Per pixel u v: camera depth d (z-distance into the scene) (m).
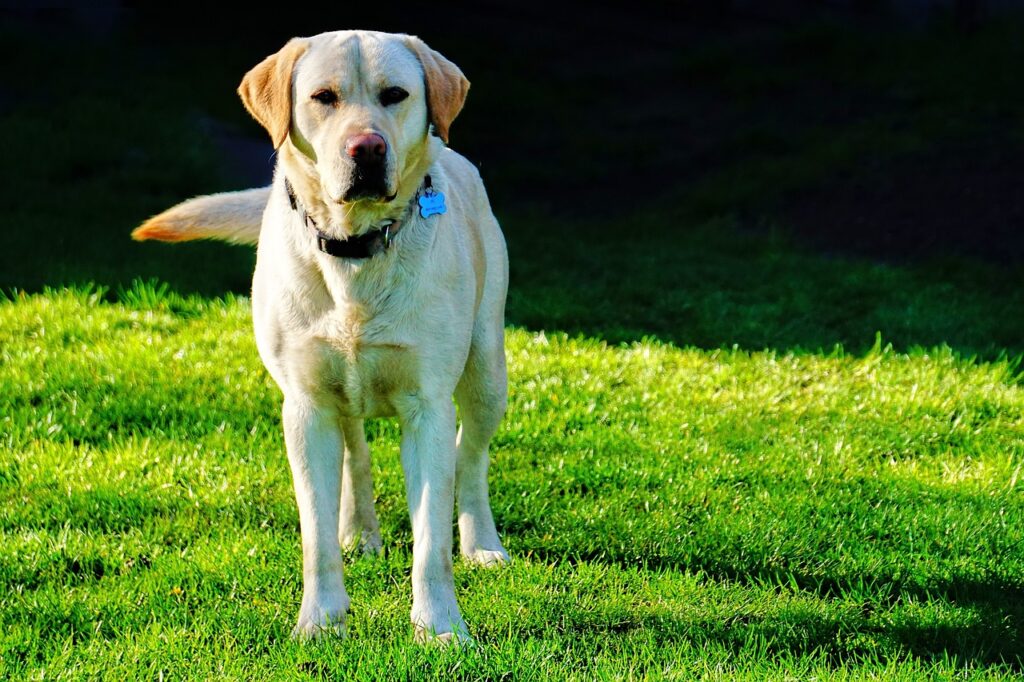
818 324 9.77
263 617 4.73
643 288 10.62
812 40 20.83
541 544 5.63
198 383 7.49
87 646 4.49
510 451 6.71
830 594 5.29
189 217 5.56
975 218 12.61
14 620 4.69
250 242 5.70
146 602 4.83
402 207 4.48
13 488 5.93
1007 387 8.00
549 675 4.28
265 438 6.73
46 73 17.03
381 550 5.45
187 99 16.83
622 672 4.31
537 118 19.02
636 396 7.70
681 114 18.91
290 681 4.19
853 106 17.84
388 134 4.30
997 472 6.62
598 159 16.98
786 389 8.02
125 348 8.02
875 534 5.87
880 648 4.64
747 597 5.09
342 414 4.80
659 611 4.92
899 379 8.21
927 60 19.39
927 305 10.09
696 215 14.11
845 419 7.45
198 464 6.26
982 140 14.86
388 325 4.50
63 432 6.69
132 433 6.82
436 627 4.54
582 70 22.11
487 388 5.39
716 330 9.48
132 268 10.12
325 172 4.32
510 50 22.48
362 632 4.59
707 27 25.52
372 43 4.50
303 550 4.69
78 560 5.25
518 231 13.20
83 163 13.88
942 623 4.84
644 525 5.80
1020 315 9.89
